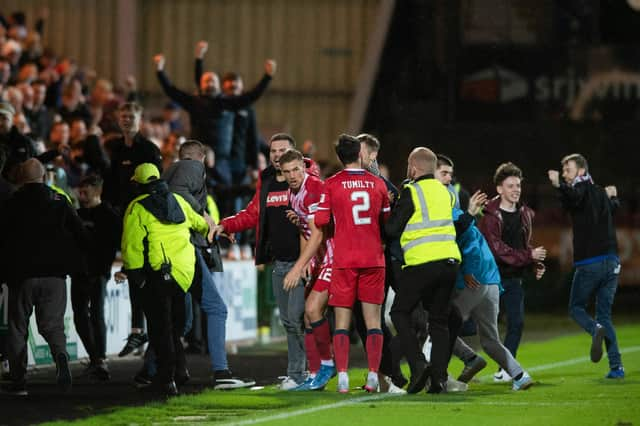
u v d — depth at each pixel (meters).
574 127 76.94
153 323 27.83
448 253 26.58
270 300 46.75
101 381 31.09
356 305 28.31
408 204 26.61
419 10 74.75
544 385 29.69
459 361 36.41
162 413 24.36
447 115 75.94
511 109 76.75
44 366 34.19
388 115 74.81
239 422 22.69
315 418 23.19
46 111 46.62
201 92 43.28
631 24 77.44
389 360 27.86
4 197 29.23
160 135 49.88
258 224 28.83
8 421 23.27
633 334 48.56
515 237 31.30
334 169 62.28
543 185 76.12
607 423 22.66
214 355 28.75
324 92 71.00
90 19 68.94
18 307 27.17
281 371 34.47
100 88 51.50
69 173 39.31
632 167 76.50
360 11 70.88
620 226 71.56
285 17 70.88
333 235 27.62
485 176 76.06
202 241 28.92
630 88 76.94
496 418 23.27
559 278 69.12
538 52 77.12
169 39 70.62
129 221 27.66
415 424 22.41
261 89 43.44
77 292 31.17
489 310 28.19
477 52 76.25
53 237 27.17
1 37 52.16
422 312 29.47
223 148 43.25
